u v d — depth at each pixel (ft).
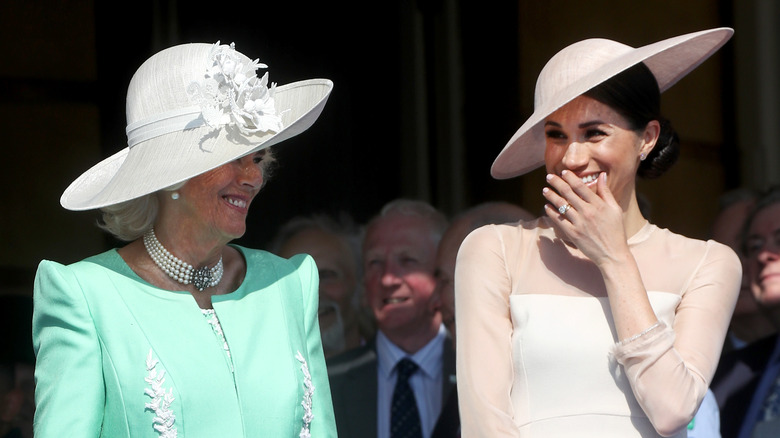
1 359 64.03
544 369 39.60
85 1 76.28
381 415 65.92
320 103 39.63
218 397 37.99
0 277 73.41
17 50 75.00
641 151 41.65
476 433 39.04
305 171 79.00
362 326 68.80
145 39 77.00
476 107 84.58
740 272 41.86
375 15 82.74
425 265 67.51
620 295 38.93
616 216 39.70
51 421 36.60
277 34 80.12
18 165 74.69
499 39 85.05
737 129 94.07
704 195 92.48
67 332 37.60
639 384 38.09
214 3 78.43
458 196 83.66
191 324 39.01
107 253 40.68
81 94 76.33
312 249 70.79
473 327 40.47
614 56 41.52
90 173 43.32
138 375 37.37
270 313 40.75
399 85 82.99
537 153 45.93
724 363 69.15
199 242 40.06
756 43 93.81
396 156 82.38
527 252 41.93
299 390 39.63
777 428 65.51
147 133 40.01
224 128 39.65
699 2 93.76
